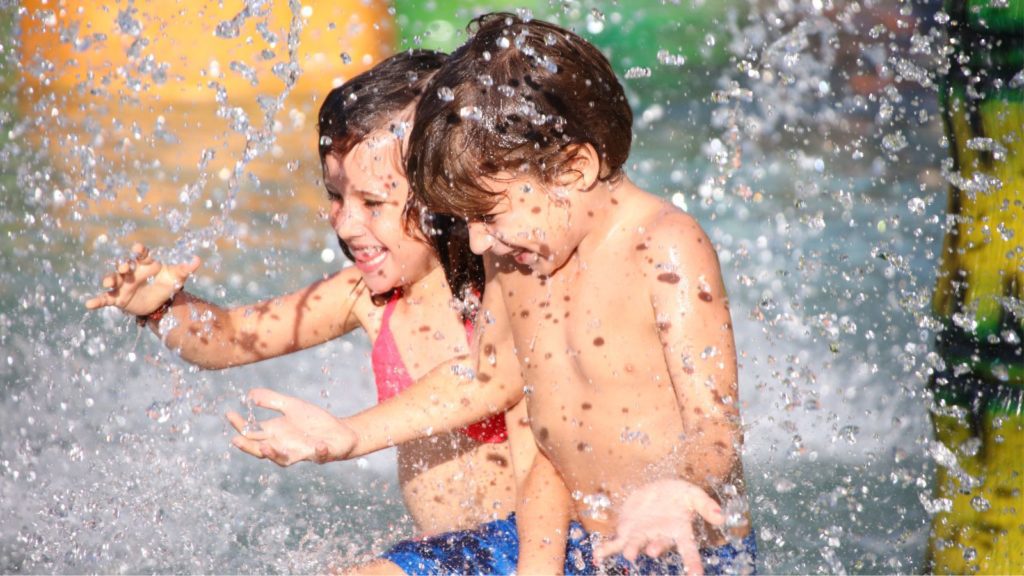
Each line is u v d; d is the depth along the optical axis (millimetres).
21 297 12078
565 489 6992
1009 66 6457
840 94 16453
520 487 7152
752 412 9164
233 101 22188
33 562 7266
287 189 17484
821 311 11391
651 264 6328
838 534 7363
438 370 7320
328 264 14180
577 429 6715
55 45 16578
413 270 7484
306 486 8648
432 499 7617
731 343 6273
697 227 6438
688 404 6137
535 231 6320
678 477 6168
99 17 17969
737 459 6344
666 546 5680
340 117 7199
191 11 21719
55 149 15984
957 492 6625
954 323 6699
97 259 13422
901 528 7445
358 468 9062
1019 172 6473
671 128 21375
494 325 7145
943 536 6680
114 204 15664
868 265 12703
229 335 8062
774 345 10602
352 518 8133
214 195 16938
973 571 6551
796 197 15367
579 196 6391
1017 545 6465
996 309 6523
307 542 7719
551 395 6809
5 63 15867
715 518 5809
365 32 24422
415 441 7652
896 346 10359
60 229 14320
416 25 26438
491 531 7012
